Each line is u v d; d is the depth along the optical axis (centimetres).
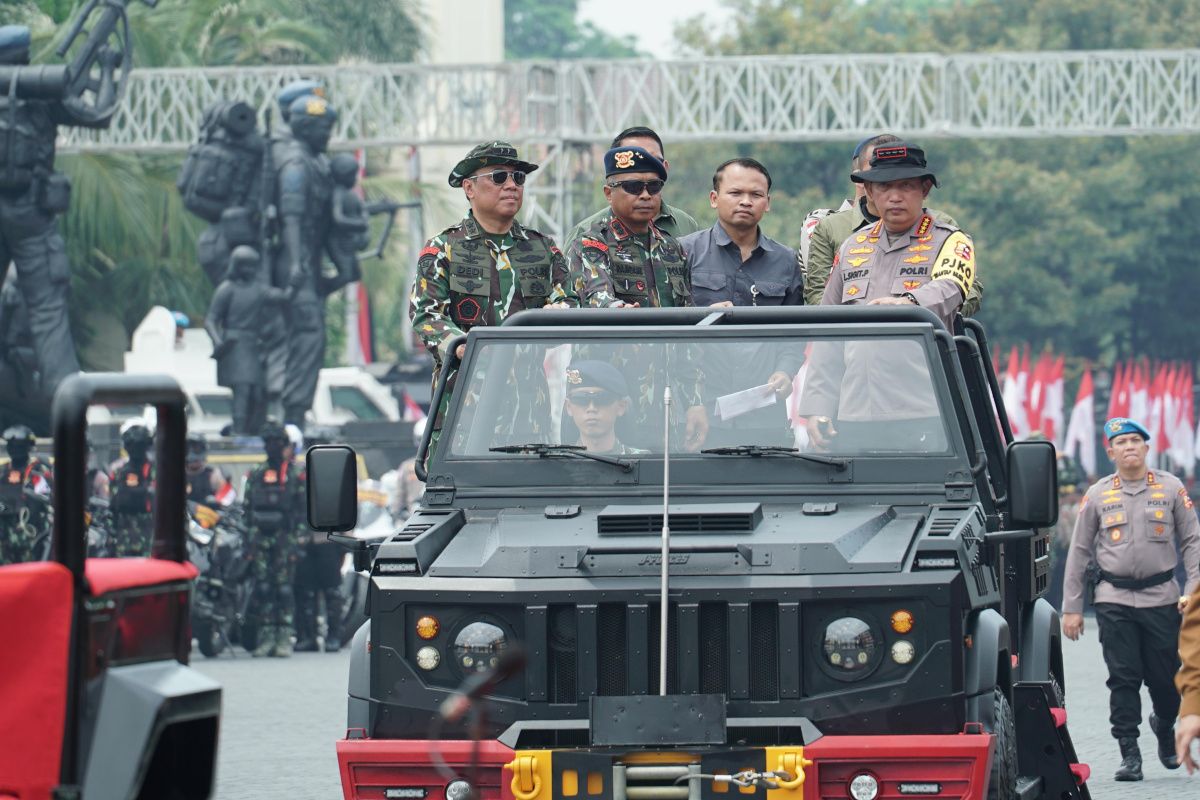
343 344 16050
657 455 2408
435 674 2194
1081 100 10825
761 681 2164
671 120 11619
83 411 1364
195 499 6919
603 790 2112
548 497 2397
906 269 2759
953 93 10912
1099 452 15862
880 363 2425
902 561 2167
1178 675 1759
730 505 2302
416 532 2295
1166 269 18638
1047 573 2872
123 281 12519
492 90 10806
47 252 8175
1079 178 18050
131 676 1392
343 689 5462
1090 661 6150
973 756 2089
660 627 2177
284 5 13938
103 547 6931
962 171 17612
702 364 2445
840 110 10831
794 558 2177
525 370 2466
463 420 2452
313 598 6981
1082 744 4212
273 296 8888
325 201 9100
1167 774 3781
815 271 3061
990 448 2648
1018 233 17812
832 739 2112
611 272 2909
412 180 13938
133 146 10812
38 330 8212
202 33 13275
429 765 2152
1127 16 19562
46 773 1344
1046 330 18038
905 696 2134
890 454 2384
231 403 9112
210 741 1437
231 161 8956
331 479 2330
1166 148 18162
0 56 7994
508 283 2748
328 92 10825
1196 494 11631
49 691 1346
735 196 3086
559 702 2186
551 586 2181
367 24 15250
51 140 8081
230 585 6762
